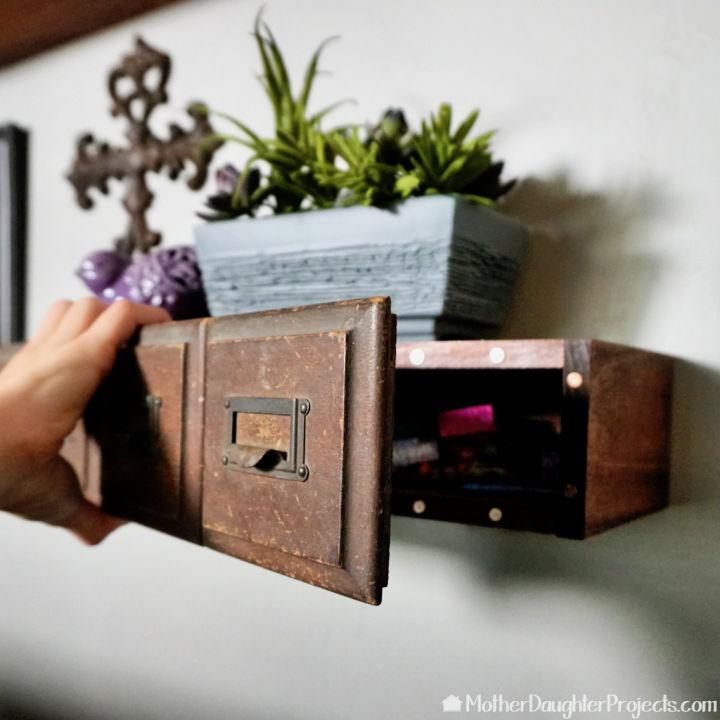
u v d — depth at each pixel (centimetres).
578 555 62
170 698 88
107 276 73
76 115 102
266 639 80
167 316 60
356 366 38
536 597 64
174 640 88
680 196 59
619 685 59
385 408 36
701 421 57
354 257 54
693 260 58
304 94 61
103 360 55
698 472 57
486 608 66
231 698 83
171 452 51
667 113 60
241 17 85
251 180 62
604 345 48
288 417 42
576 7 64
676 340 59
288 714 78
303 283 57
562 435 46
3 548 108
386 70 74
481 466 57
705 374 57
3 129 106
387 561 37
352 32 77
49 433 54
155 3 91
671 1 60
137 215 92
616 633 60
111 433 58
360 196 55
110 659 94
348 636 74
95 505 65
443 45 71
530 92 66
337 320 39
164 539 90
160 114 92
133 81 93
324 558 39
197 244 61
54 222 104
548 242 64
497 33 68
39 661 102
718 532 56
